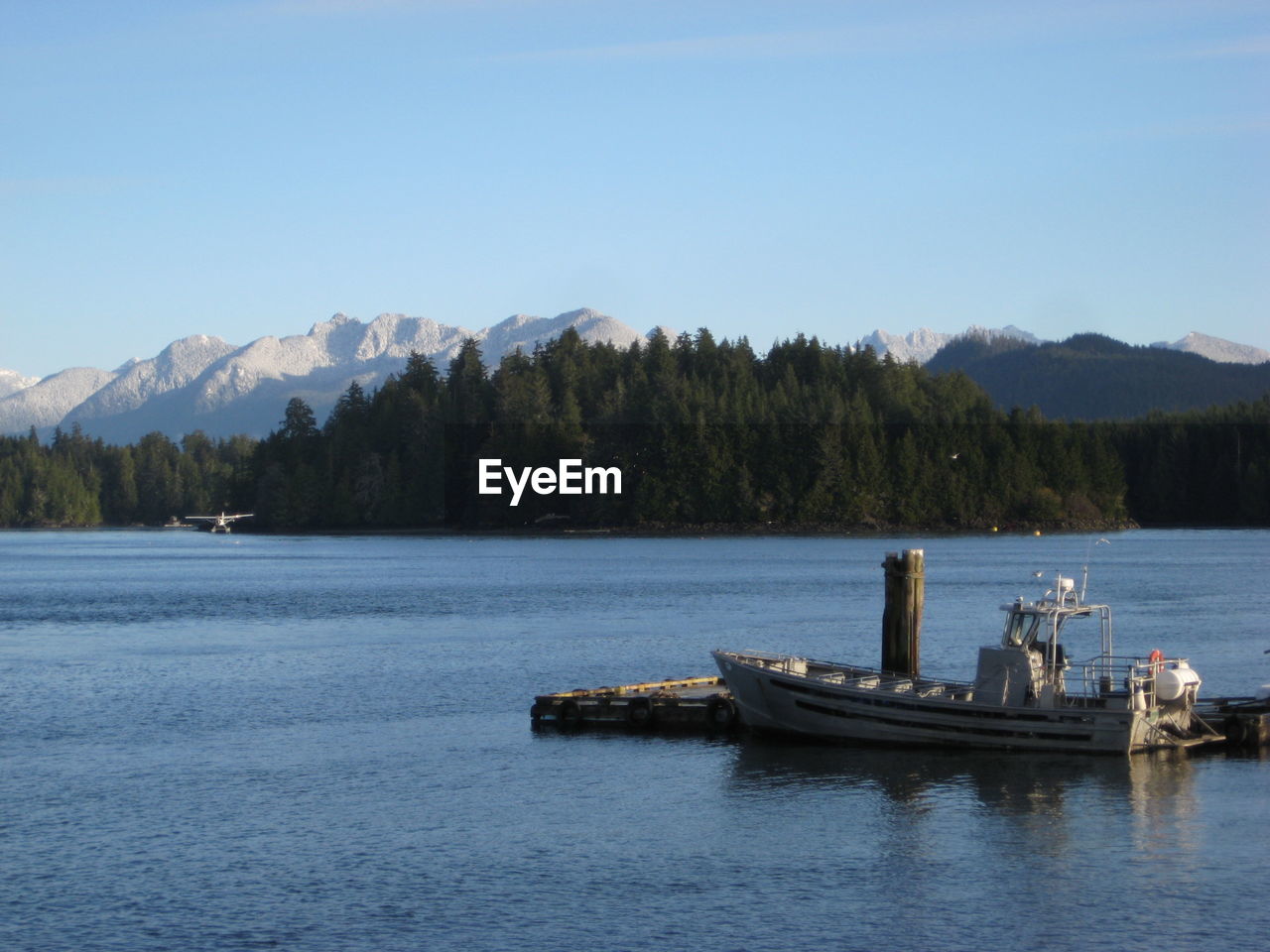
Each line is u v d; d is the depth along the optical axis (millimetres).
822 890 48312
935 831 55000
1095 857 51719
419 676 96625
